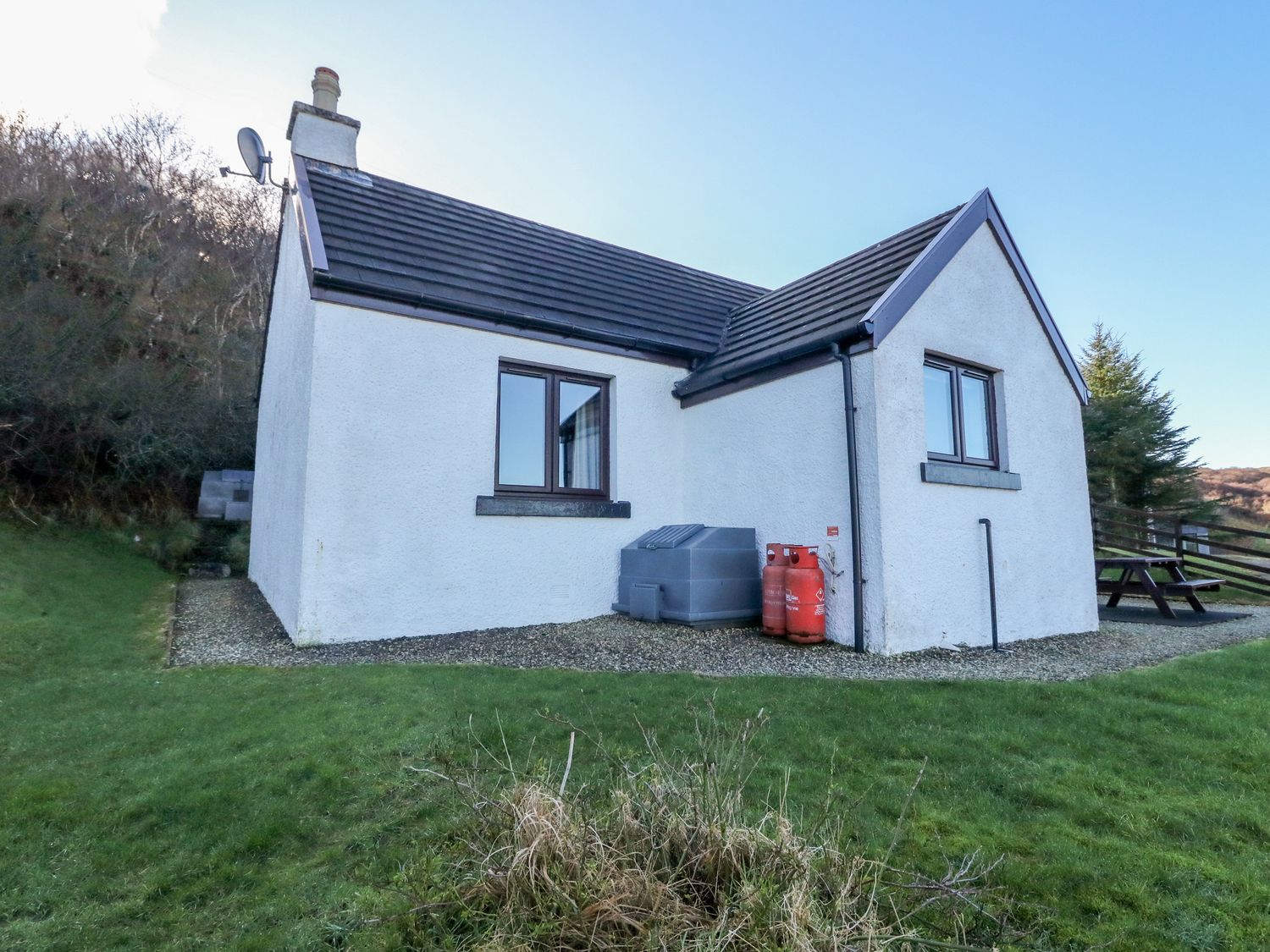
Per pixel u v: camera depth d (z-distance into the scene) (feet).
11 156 49.19
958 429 25.90
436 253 27.86
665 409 30.78
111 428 41.14
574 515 27.48
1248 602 38.14
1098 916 7.50
